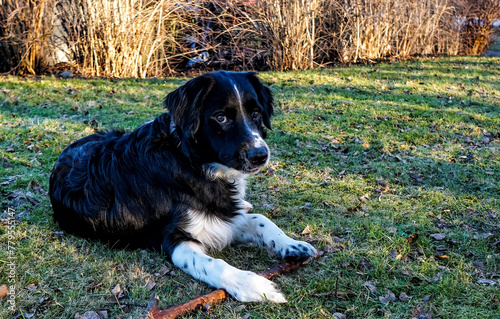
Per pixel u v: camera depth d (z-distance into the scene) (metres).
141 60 4.09
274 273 1.31
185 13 4.17
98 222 1.41
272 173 2.00
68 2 3.94
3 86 3.23
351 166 2.09
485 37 5.73
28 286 1.24
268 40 4.28
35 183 1.76
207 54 4.57
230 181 1.43
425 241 1.49
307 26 4.22
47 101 2.93
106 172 1.42
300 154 2.22
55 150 2.09
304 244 1.37
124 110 2.83
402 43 5.01
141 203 1.38
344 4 4.55
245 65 4.44
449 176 1.99
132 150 1.42
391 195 1.82
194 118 1.34
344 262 1.37
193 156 1.36
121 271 1.32
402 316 1.18
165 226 1.37
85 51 4.00
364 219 1.62
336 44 4.71
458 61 4.71
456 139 2.44
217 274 1.24
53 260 1.35
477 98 3.24
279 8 4.13
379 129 2.58
